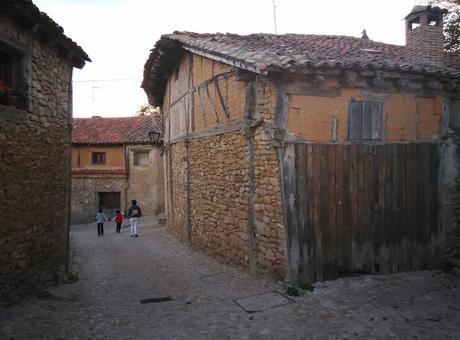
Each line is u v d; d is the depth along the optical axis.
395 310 5.41
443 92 7.30
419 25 8.54
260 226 6.98
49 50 6.88
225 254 8.55
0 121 5.36
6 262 5.58
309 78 6.26
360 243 6.69
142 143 21.94
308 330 4.83
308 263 6.33
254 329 4.93
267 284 6.56
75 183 22.22
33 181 6.38
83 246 12.88
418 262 7.12
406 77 6.53
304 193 6.32
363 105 6.71
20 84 6.05
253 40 8.96
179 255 10.12
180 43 9.71
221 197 8.67
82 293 6.71
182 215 11.90
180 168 12.02
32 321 5.01
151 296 6.53
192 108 10.37
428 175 7.21
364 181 6.71
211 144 9.12
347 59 6.30
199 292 6.64
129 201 22.23
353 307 5.51
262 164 6.79
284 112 6.25
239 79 6.99
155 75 13.06
